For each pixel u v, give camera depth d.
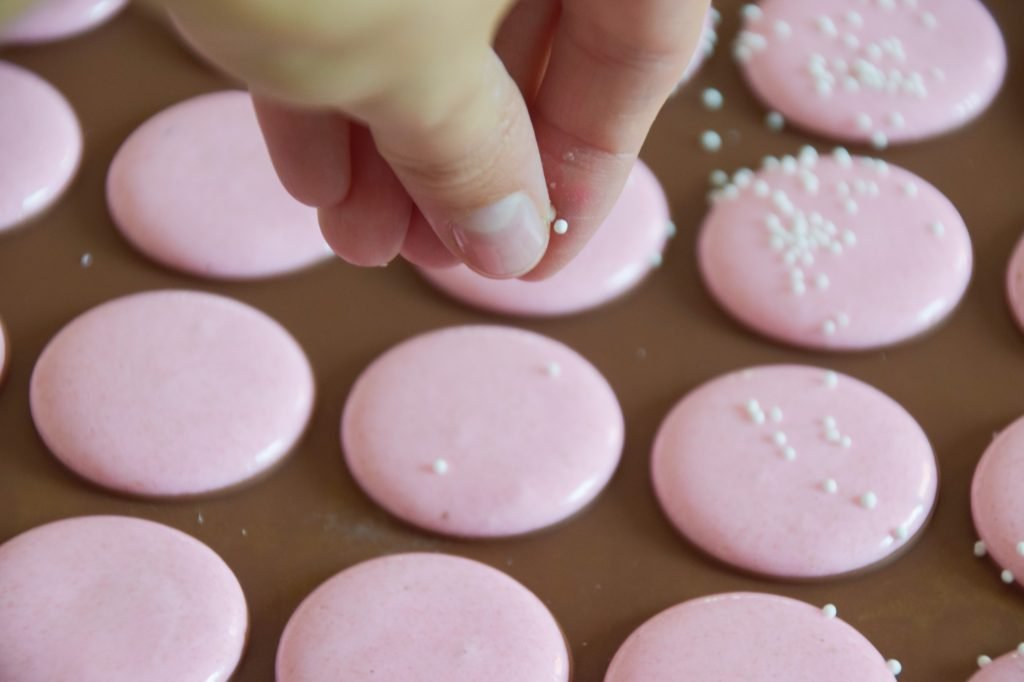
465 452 0.35
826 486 0.35
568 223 0.31
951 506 0.35
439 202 0.28
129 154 0.38
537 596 0.34
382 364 0.36
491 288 0.37
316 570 0.34
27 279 0.37
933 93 0.40
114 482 0.35
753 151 0.39
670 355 0.37
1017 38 0.41
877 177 0.39
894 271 0.37
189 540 0.34
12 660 0.33
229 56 0.23
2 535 0.34
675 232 0.38
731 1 0.41
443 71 0.26
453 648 0.33
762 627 0.34
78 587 0.34
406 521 0.35
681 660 0.33
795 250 0.37
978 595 0.34
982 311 0.37
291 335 0.37
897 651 0.34
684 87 0.40
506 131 0.28
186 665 0.33
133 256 0.38
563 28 0.29
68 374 0.36
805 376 0.36
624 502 0.35
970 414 0.36
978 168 0.39
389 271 0.38
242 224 0.37
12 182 0.38
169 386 0.36
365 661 0.33
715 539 0.35
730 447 0.35
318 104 0.25
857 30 0.41
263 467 0.35
